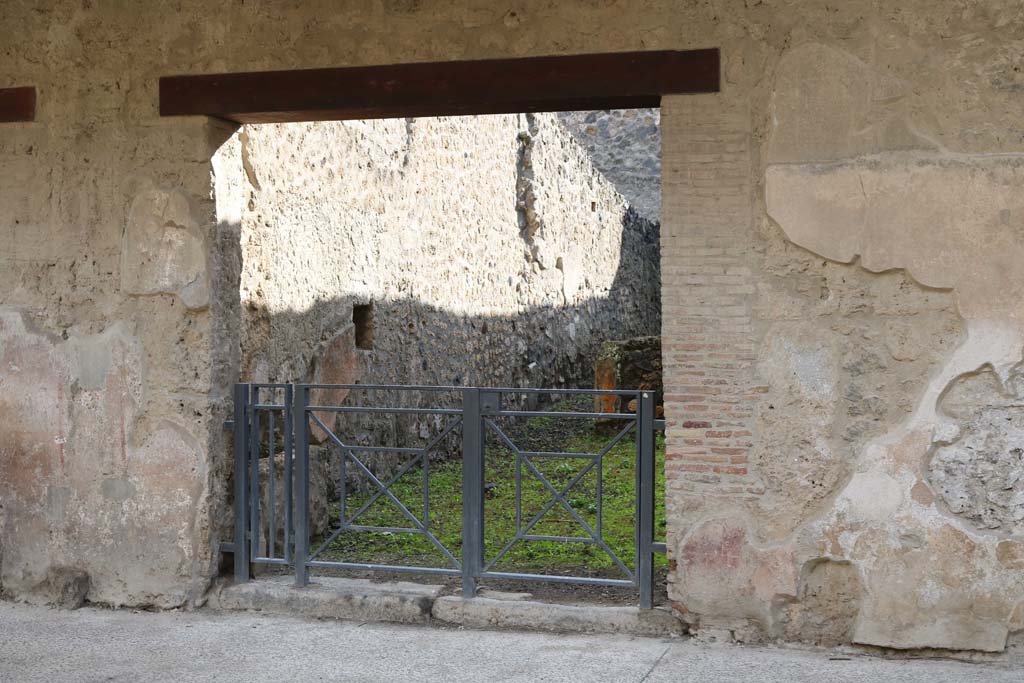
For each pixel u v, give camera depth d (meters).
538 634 5.14
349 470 8.28
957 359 4.70
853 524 4.80
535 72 5.10
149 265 5.60
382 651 4.90
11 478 5.81
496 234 11.78
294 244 7.60
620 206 16.06
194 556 5.59
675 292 4.96
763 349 4.89
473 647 4.94
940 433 4.71
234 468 5.68
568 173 14.02
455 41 5.20
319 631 5.22
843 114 4.79
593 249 14.96
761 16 4.87
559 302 13.71
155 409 5.62
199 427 5.56
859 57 4.78
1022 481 4.63
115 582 5.68
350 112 5.42
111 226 5.65
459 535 7.09
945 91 4.71
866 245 4.77
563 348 13.82
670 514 5.00
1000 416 4.66
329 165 8.12
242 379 6.88
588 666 4.64
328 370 8.05
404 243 9.44
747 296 4.90
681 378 4.96
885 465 4.77
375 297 8.86
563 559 6.41
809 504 4.85
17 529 5.80
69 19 5.70
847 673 4.53
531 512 7.82
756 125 4.88
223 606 5.57
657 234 17.67
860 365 4.79
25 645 5.05
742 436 4.91
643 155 17.84
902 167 4.73
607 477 9.04
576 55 5.05
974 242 4.67
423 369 9.80
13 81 5.77
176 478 5.60
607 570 6.10
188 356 5.57
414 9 5.25
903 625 4.75
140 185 5.61
